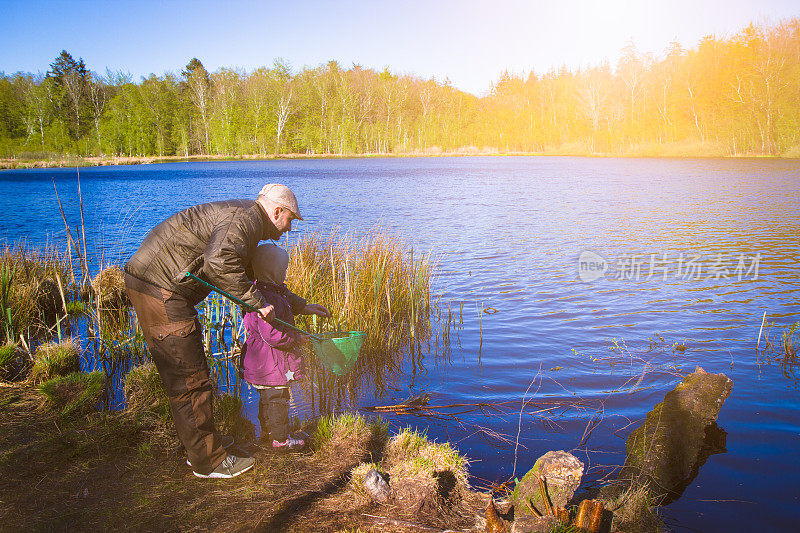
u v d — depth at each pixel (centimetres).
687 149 6238
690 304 759
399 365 561
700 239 1279
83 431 381
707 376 441
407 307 710
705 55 6506
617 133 7525
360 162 7075
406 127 9775
